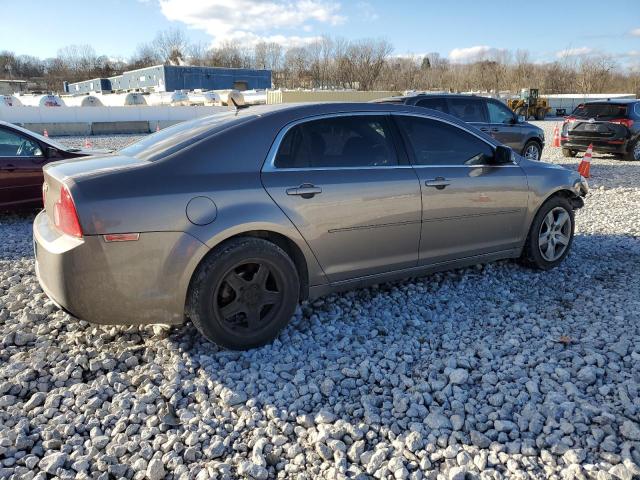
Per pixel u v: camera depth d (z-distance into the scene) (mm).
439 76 78125
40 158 7477
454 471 2396
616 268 5180
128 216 3070
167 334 3721
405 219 4004
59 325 3832
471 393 3041
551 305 4293
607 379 3109
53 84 105250
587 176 11586
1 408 2934
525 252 5008
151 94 51500
